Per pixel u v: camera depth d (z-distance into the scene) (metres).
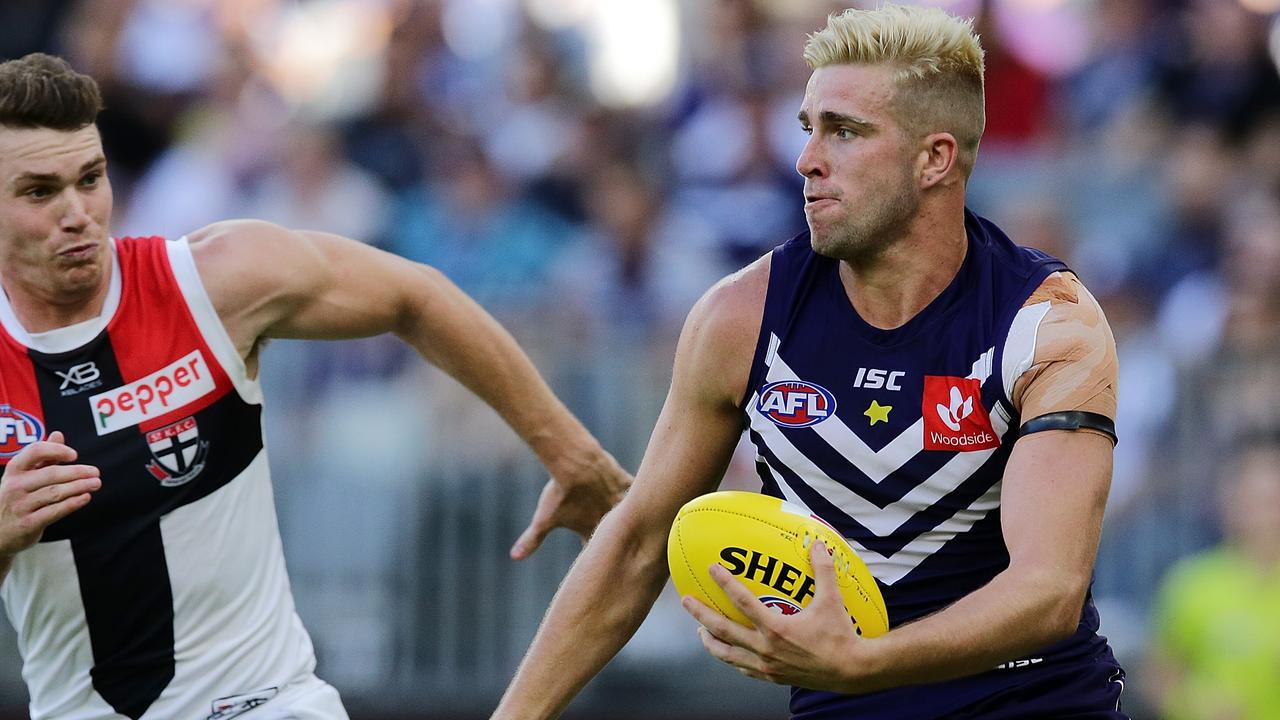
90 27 40.75
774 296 15.00
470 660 30.59
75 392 16.81
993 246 14.83
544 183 38.41
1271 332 33.19
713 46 40.53
